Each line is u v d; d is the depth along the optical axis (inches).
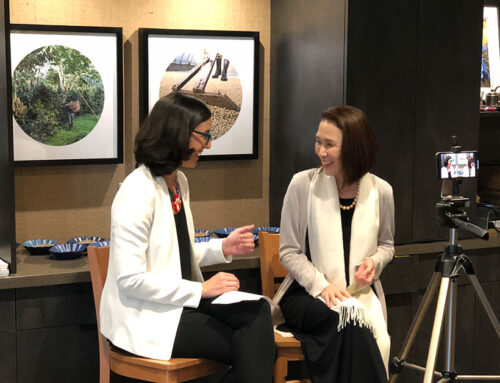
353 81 122.5
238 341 97.8
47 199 134.3
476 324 140.3
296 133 137.3
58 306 117.6
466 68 132.0
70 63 131.0
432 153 131.1
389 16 124.3
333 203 114.0
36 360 117.3
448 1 129.0
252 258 127.3
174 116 99.0
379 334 110.9
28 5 128.2
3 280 111.9
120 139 135.6
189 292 97.7
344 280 112.7
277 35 142.6
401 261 130.1
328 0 125.4
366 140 111.0
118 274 96.9
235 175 147.2
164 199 100.9
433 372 103.7
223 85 142.1
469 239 136.0
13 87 128.0
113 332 100.1
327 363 107.0
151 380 99.8
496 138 154.3
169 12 138.3
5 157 113.0
